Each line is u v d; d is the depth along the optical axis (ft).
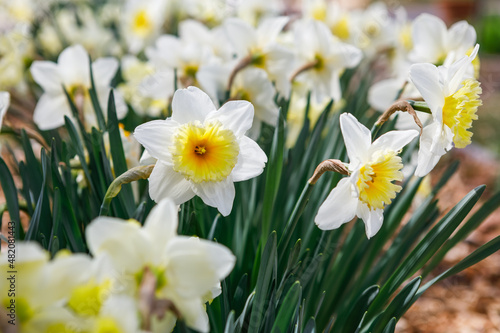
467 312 2.91
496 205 1.73
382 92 2.58
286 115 2.15
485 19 9.70
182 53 2.46
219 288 1.41
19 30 3.48
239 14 3.82
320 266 1.90
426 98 1.48
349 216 1.43
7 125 1.96
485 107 6.13
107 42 4.32
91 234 1.16
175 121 1.51
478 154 5.14
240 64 2.16
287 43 2.65
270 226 1.87
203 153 1.49
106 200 1.48
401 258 1.95
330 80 2.41
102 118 2.03
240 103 1.53
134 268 1.19
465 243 3.60
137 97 2.93
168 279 1.20
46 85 2.28
